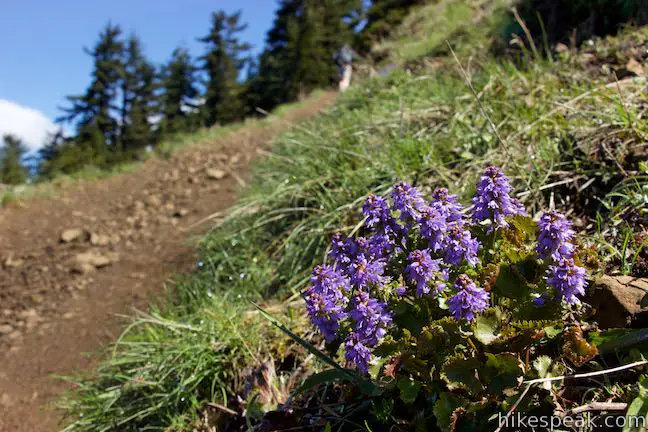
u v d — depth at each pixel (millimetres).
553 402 1822
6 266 6840
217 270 4410
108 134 45188
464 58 6777
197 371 3143
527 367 1818
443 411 1803
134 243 6836
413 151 3887
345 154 4562
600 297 2059
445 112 4449
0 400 4262
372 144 4543
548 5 6816
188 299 4320
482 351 1871
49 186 10914
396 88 5973
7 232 8219
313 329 2986
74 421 3654
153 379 3344
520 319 1872
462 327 1882
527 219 2018
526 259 1945
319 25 37656
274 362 3062
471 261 1957
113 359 3582
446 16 11242
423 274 1854
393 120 4750
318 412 2463
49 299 5797
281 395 2781
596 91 3598
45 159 44438
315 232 3926
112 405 3414
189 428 3008
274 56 41656
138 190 9445
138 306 5074
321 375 2217
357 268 1953
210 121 43438
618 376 1911
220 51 43938
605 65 4035
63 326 5191
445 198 2043
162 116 44781
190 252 5840
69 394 4039
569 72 4441
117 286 5711
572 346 1781
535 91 4156
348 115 5922
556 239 1842
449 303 1820
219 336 3299
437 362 1871
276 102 40531
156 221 7465
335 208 4035
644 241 2355
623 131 3119
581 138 3318
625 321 1985
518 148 3523
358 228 3691
